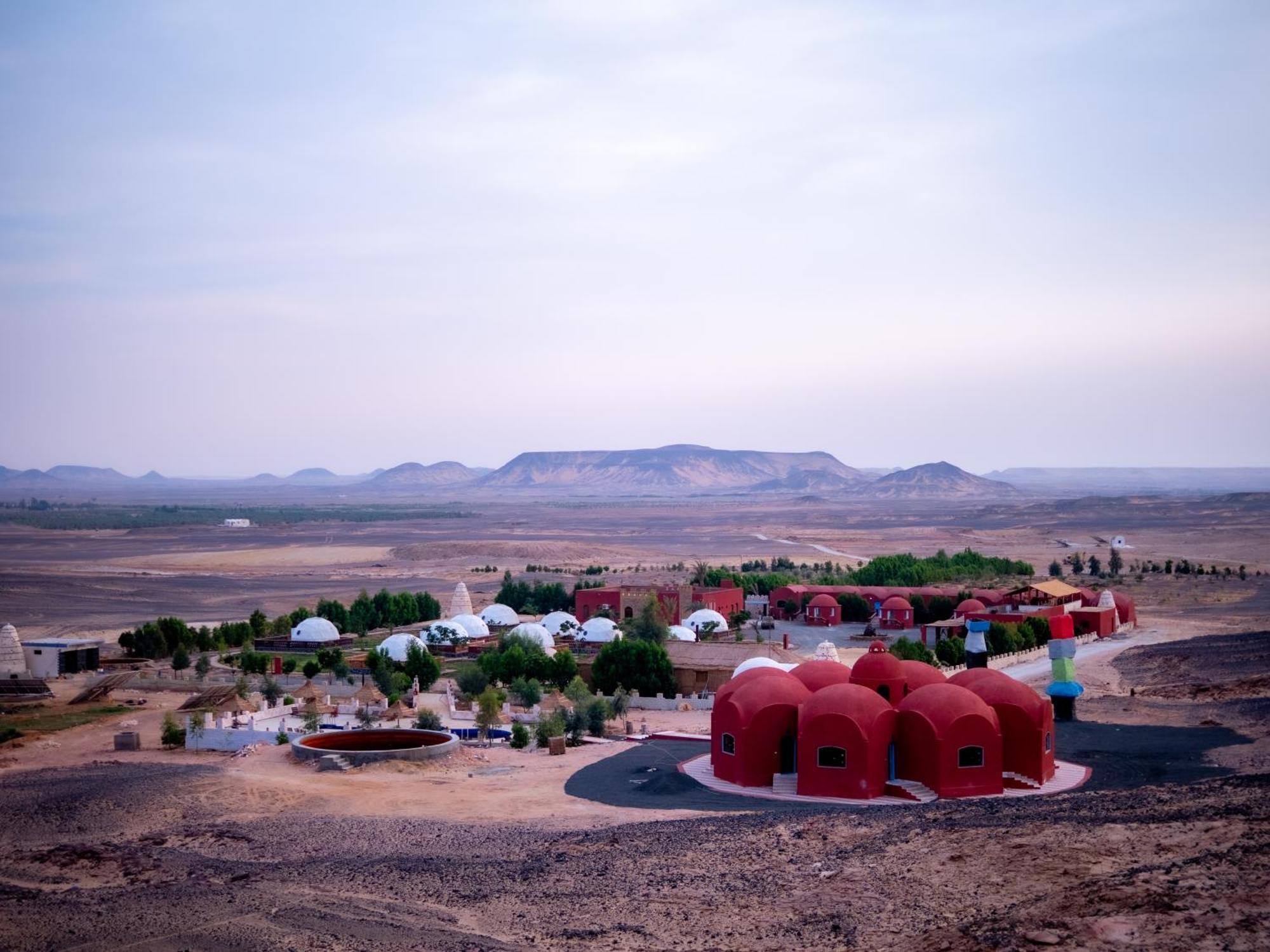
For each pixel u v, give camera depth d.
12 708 83.31
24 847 43.88
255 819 47.34
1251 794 37.50
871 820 41.06
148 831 45.84
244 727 71.31
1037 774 51.75
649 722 75.06
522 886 36.44
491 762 60.31
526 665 89.56
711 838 40.50
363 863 40.03
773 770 53.62
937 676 56.56
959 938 28.72
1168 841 33.12
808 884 34.62
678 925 32.31
